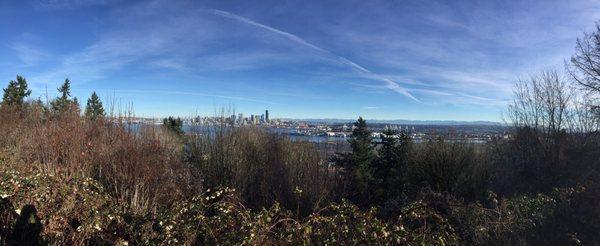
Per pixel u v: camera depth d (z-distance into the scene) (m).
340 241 4.06
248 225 4.01
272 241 3.99
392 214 7.12
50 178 5.53
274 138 10.27
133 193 7.10
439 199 6.89
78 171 7.08
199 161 8.89
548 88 12.08
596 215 6.01
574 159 9.70
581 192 6.57
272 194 8.32
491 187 9.29
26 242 5.33
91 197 5.15
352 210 4.32
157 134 9.05
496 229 5.40
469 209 5.76
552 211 5.89
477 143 10.42
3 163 7.35
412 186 9.55
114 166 7.34
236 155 9.09
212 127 9.98
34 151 8.28
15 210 5.33
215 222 4.24
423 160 9.94
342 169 9.93
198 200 4.77
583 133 11.15
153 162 7.71
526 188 9.34
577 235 5.71
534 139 10.83
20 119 12.93
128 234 4.79
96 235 4.88
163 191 7.37
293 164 8.85
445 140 10.12
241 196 8.00
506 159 10.56
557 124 11.50
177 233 4.25
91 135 8.70
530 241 5.50
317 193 8.00
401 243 4.12
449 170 9.40
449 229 4.90
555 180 9.54
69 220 5.11
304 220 4.40
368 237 4.01
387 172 11.24
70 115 10.06
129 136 8.27
